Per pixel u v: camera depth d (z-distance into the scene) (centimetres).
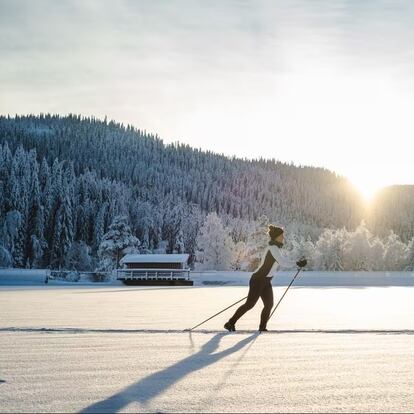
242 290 3130
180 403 370
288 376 456
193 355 558
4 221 8269
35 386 416
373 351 586
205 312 1186
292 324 906
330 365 505
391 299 1872
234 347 612
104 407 358
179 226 11406
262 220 7144
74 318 1007
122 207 11831
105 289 3369
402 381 439
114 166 18975
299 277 5238
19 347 607
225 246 6981
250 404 368
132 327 825
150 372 470
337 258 7425
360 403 371
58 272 5325
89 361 522
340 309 1323
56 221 8938
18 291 2764
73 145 18912
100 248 6775
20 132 17562
